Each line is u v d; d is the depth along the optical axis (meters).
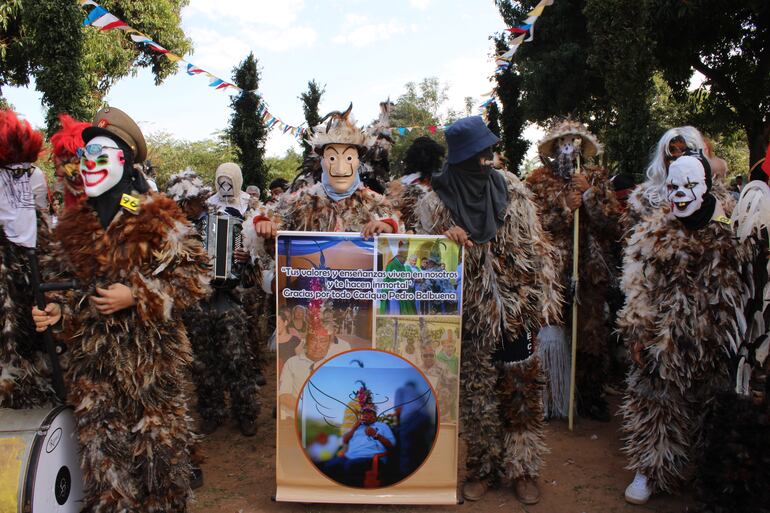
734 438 2.58
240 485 3.63
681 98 14.20
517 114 8.90
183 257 2.71
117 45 14.73
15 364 2.74
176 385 2.79
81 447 2.56
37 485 2.42
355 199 3.53
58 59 7.73
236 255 4.32
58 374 2.65
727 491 2.62
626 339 3.42
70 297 2.67
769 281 2.59
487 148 3.19
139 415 2.66
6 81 15.12
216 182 4.84
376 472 3.23
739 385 2.69
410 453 3.22
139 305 2.56
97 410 2.56
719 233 3.09
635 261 3.39
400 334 3.18
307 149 7.30
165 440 2.64
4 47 13.42
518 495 3.40
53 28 7.64
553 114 16.86
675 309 3.16
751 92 13.08
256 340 5.28
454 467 3.24
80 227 2.65
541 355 4.68
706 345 3.13
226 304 4.38
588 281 4.59
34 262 2.54
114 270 2.60
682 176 3.08
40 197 2.92
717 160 3.84
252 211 4.68
